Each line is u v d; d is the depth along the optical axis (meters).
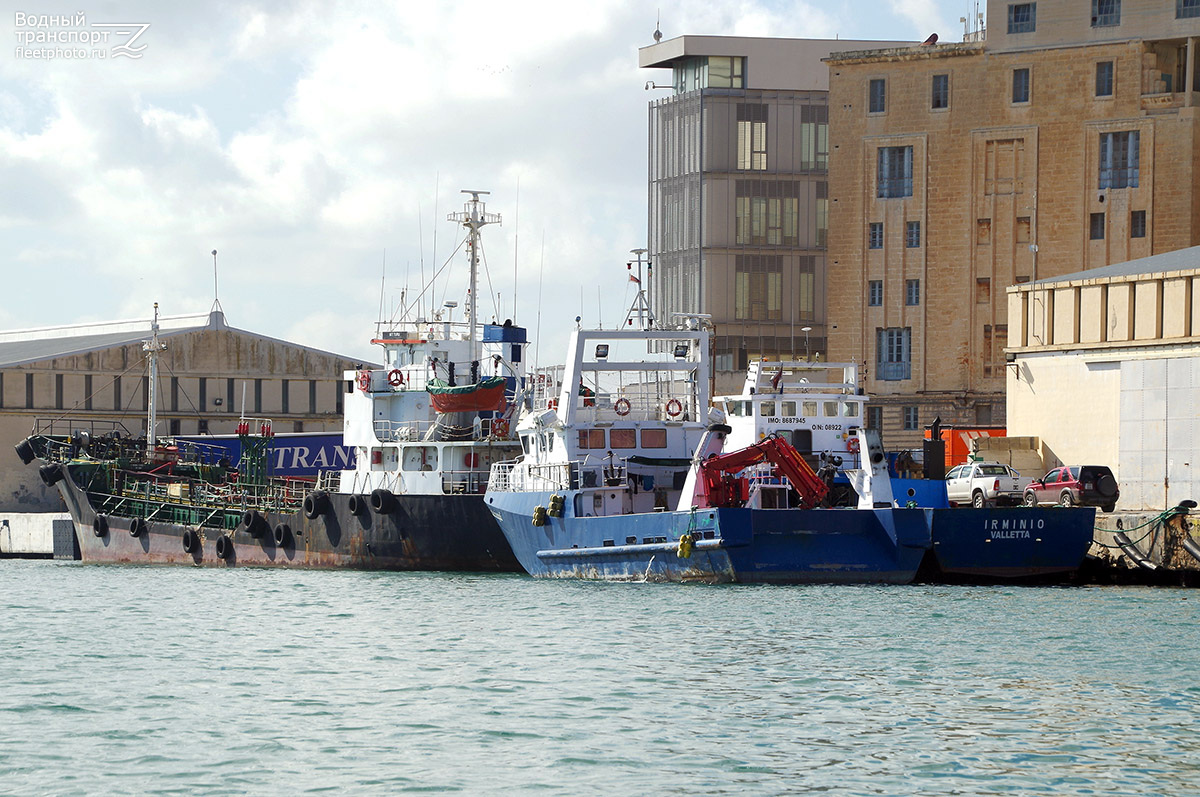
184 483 64.31
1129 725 26.56
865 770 23.89
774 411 48.91
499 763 24.41
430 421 57.59
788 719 27.19
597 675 31.27
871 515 43.19
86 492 64.94
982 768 23.95
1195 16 78.94
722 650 33.78
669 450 49.91
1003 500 55.34
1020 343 62.69
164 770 24.11
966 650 33.53
